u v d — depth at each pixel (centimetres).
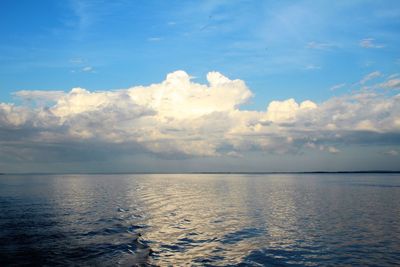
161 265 2091
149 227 3278
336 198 6456
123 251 2362
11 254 2233
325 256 2339
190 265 2111
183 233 3027
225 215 4150
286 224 3544
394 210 4622
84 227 3203
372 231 3177
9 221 3500
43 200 5784
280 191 8512
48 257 2175
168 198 6412
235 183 13625
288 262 2205
